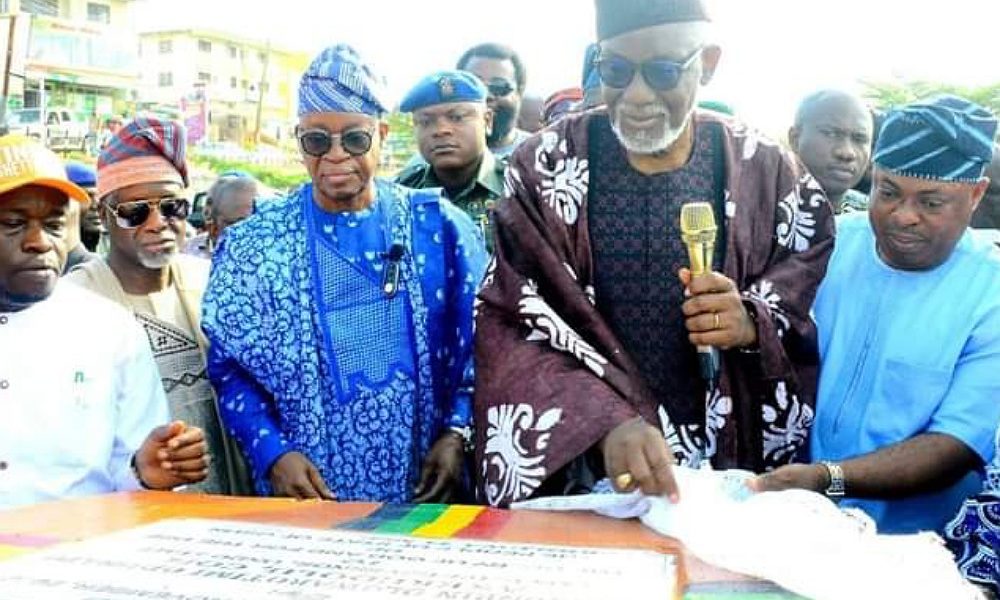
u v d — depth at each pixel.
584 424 1.77
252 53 42.09
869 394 2.12
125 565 1.27
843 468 1.90
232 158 29.39
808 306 2.03
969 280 2.10
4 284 2.12
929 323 2.09
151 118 2.79
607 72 1.96
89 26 30.12
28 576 1.23
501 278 2.07
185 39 40.16
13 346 2.14
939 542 1.32
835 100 3.51
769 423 2.07
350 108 2.43
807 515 1.32
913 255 2.08
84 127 25.67
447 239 2.61
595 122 2.16
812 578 1.20
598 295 2.13
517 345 1.99
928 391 2.05
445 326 2.58
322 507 1.65
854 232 2.31
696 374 2.10
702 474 1.60
